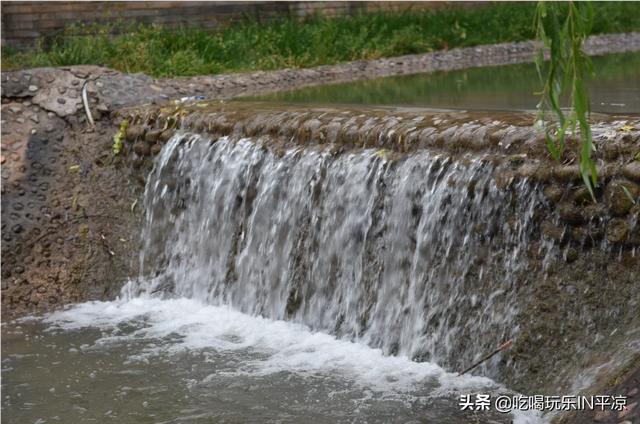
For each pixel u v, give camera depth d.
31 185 10.42
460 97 10.82
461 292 7.03
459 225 7.08
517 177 6.73
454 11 20.25
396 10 20.50
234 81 14.35
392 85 13.23
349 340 7.84
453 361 7.01
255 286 8.77
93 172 10.55
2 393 7.28
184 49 16.45
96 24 16.28
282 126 8.86
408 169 7.51
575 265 6.42
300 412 6.50
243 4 18.69
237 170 9.05
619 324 6.08
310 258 8.27
